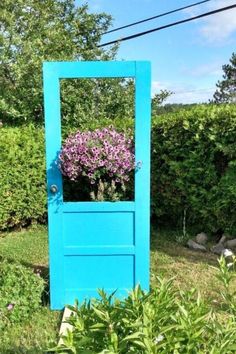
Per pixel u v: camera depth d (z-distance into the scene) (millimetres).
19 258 4426
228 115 4551
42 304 3217
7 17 7340
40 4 7973
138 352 1255
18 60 7359
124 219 3135
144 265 3182
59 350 1285
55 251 3143
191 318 1353
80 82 7727
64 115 7750
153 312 1336
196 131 4867
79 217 3119
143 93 2990
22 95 7648
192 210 5184
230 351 1289
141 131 3029
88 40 9352
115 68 2965
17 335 2746
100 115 8203
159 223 5891
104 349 1228
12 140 5551
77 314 1472
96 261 3172
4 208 5527
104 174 3057
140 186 3090
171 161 5199
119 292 3191
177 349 1260
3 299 2922
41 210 5875
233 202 4574
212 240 4938
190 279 3697
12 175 5535
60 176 3068
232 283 3535
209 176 4797
